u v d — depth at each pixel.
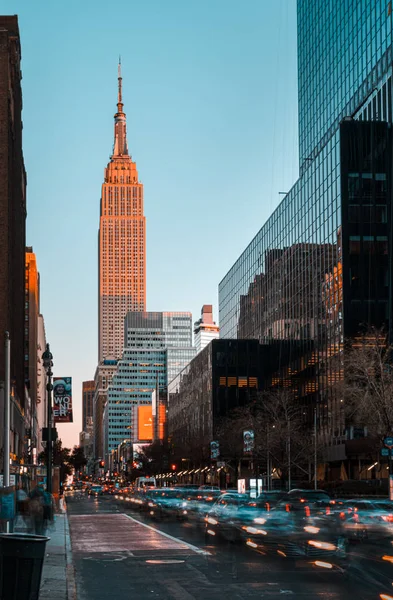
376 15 104.62
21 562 13.38
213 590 19.06
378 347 74.00
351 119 108.94
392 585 19.03
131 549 31.11
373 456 85.19
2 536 13.43
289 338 126.88
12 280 99.75
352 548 25.12
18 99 114.62
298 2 145.75
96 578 22.12
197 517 57.66
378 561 23.09
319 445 101.38
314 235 114.38
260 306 147.88
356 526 25.36
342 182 102.19
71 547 32.62
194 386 166.75
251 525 32.03
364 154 102.56
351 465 99.69
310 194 117.00
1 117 92.62
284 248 131.25
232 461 132.12
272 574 21.75
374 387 62.97
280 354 132.38
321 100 129.00
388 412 62.44
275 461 109.81
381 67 103.06
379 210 101.88
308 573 21.80
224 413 144.25
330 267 106.31
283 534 27.31
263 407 111.94
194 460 146.88
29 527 42.03
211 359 146.50
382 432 63.94
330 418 104.19
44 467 89.81
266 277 143.50
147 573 23.03
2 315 89.38
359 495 65.12
